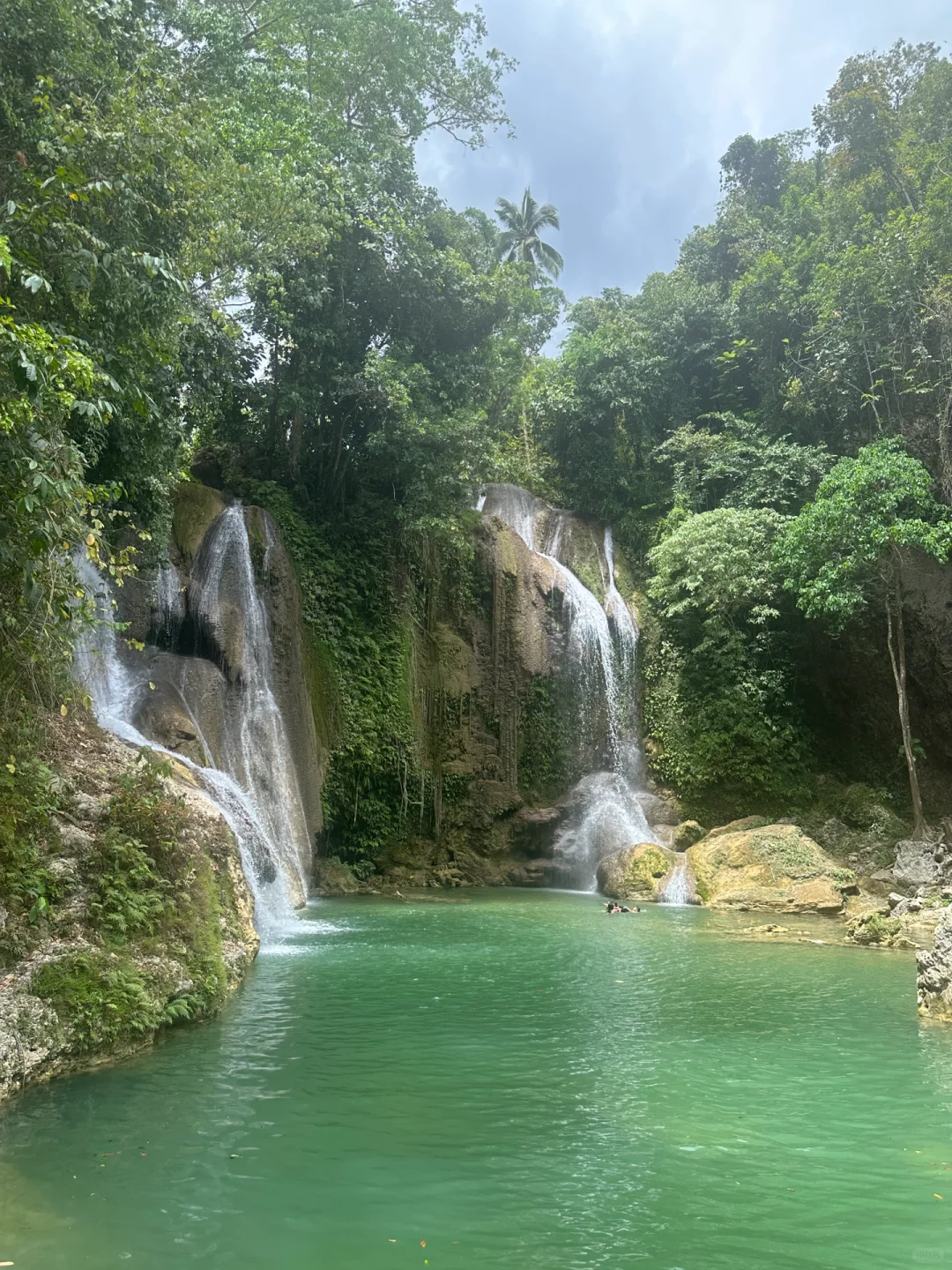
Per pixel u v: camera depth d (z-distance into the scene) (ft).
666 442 99.71
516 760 82.94
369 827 73.87
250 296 74.18
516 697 84.38
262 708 63.98
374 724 74.28
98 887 27.17
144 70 40.70
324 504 82.89
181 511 65.21
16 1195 15.74
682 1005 32.17
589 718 86.48
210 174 45.34
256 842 51.01
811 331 92.79
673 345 108.68
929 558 84.74
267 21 77.46
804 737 85.61
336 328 79.61
